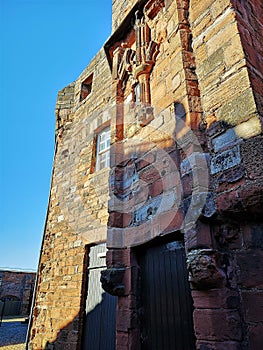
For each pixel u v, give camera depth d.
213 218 1.80
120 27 3.83
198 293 1.71
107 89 6.22
